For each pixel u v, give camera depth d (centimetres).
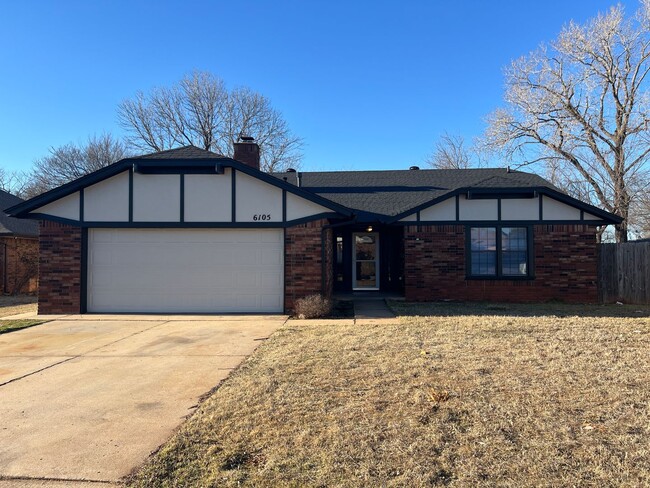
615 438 383
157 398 514
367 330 880
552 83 2352
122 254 1184
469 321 956
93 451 383
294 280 1159
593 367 586
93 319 1082
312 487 320
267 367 621
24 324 1011
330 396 497
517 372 568
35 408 486
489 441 381
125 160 1146
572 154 2370
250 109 3947
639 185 2278
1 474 346
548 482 317
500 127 2484
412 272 1394
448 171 1855
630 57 2177
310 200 1155
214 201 1168
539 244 1362
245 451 378
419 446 375
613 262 1352
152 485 328
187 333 899
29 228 1945
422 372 574
